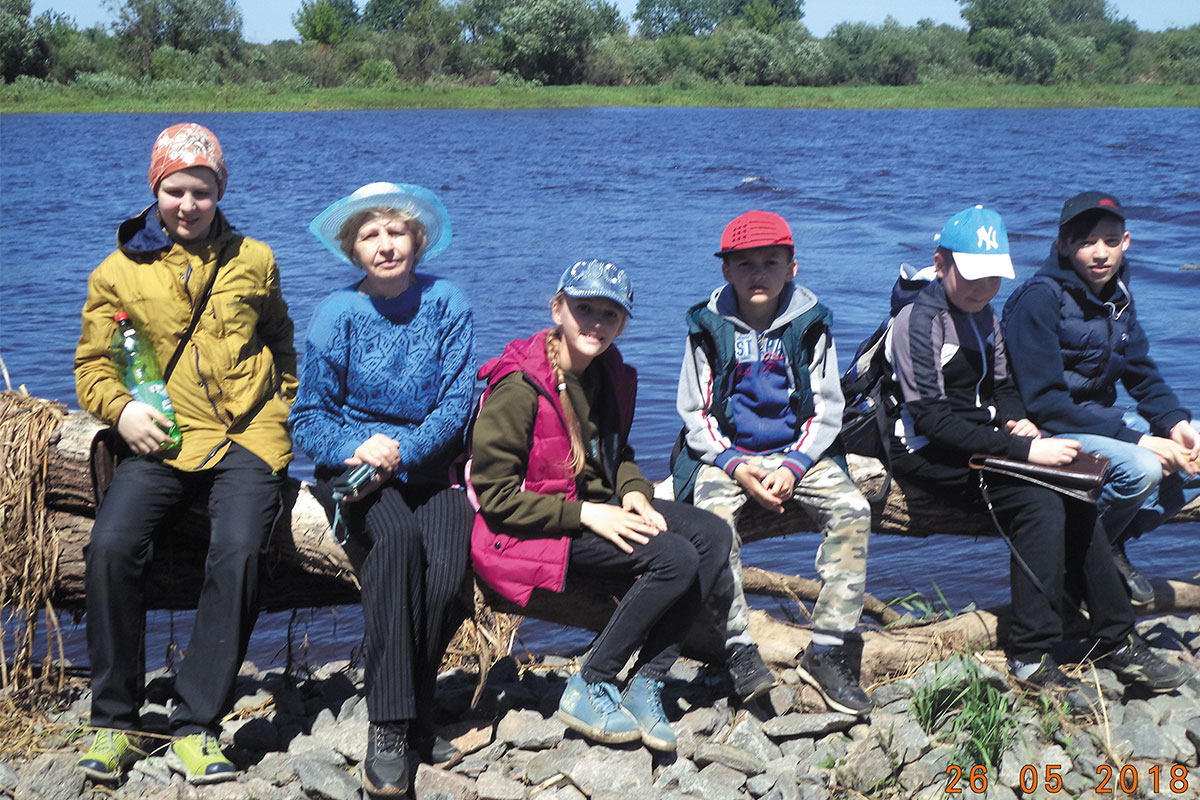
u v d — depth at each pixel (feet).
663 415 28.58
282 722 13.00
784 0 455.63
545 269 49.67
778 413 13.15
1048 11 333.42
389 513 11.44
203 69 255.91
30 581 13.17
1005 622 14.40
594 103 255.09
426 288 12.34
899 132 159.84
